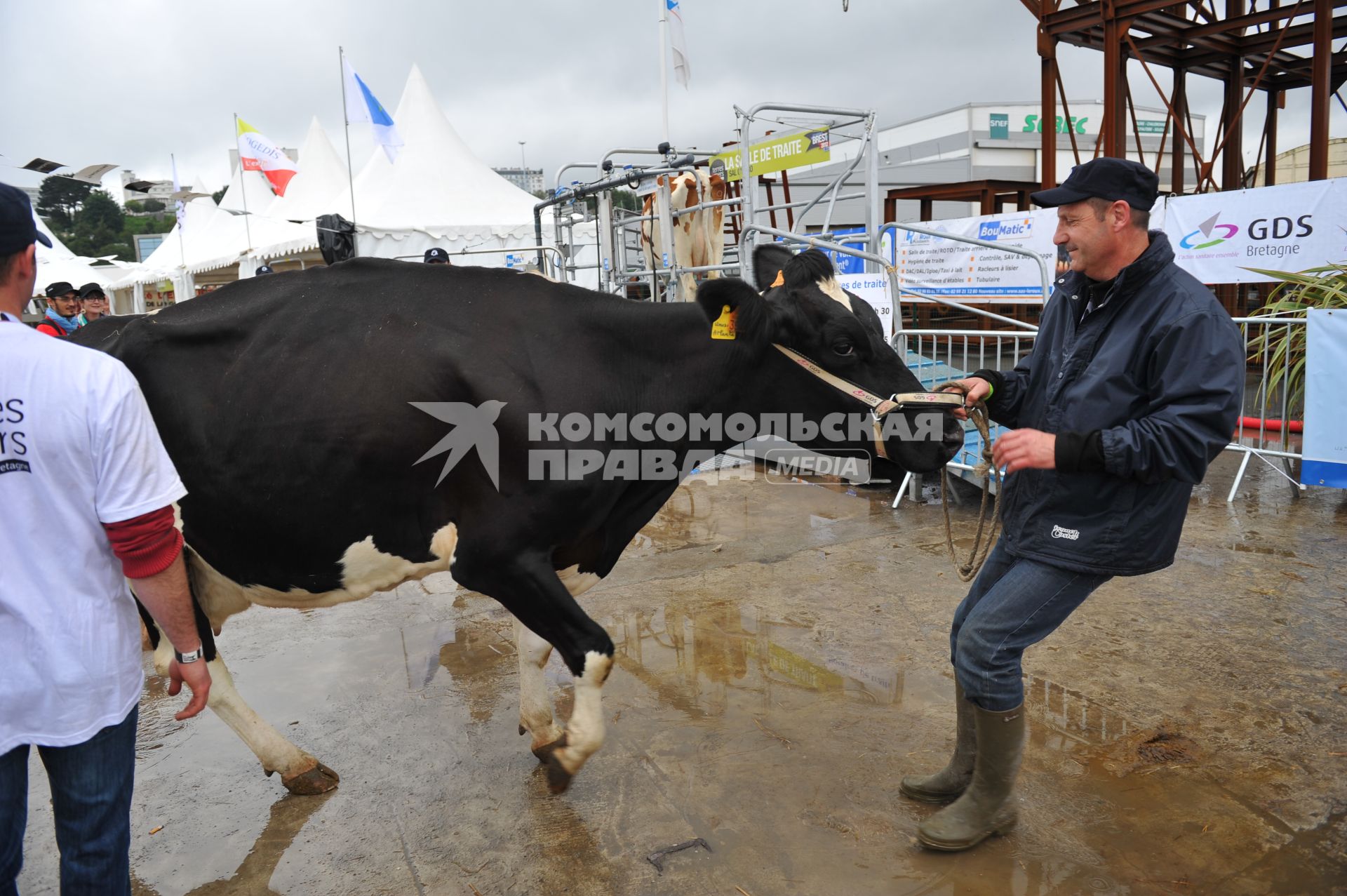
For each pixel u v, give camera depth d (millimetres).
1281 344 6102
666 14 8516
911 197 14281
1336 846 2496
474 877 2549
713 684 3656
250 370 2588
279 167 19062
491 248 14031
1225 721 3168
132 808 2979
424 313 2604
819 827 2697
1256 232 7191
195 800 3020
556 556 2781
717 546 5434
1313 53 9109
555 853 2629
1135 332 2195
